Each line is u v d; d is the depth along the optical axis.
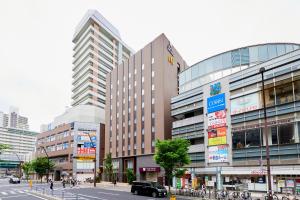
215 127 41.09
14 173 151.38
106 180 72.50
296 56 31.81
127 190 42.50
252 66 36.75
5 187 49.00
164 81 56.31
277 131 32.66
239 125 37.25
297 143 30.39
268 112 33.94
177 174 35.16
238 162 36.62
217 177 39.53
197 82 47.22
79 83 111.06
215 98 41.78
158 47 58.81
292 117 31.30
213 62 44.78
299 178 29.61
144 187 33.25
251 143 35.38
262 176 33.47
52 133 98.75
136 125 62.34
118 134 68.44
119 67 72.12
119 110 69.38
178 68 62.28
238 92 38.16
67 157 86.25
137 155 60.22
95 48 108.75
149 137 57.56
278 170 31.69
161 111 55.31
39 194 33.28
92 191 39.94
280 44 39.34
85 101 103.69
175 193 34.16
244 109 36.88
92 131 85.38
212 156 40.91
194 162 44.22
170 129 55.16
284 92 32.59
